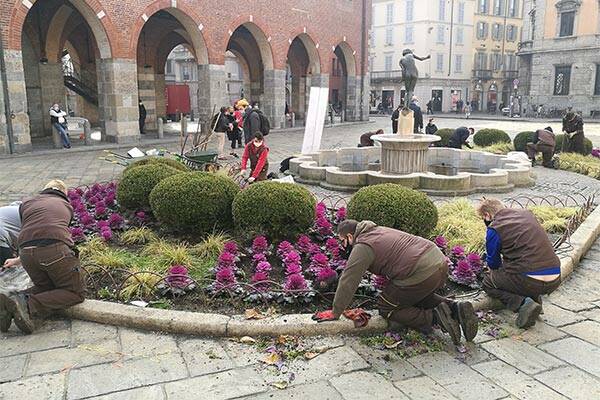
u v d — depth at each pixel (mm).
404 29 57562
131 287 5223
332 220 7754
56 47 22906
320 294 5008
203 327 4512
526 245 4789
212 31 24203
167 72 51594
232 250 6035
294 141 23016
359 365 4074
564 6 41688
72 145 19797
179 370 3998
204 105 24734
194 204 6664
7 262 5586
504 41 61219
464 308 4219
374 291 5129
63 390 3725
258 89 35250
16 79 16906
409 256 4242
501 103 61500
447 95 58438
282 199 6383
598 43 40531
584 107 41906
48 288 4844
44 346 4344
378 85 59969
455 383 3836
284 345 4359
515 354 4266
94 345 4359
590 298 5461
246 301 5012
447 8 56281
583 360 4191
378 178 10727
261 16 26984
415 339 4441
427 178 10609
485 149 17062
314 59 31938
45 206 4812
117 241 6879
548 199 10258
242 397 3660
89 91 27859
